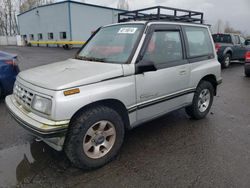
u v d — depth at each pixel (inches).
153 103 134.7
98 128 112.5
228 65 480.4
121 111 124.0
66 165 119.0
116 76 114.3
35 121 101.5
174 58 146.9
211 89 183.2
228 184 104.2
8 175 110.1
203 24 176.6
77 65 128.5
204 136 152.6
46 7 1251.2
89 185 104.0
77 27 1162.0
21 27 1616.6
